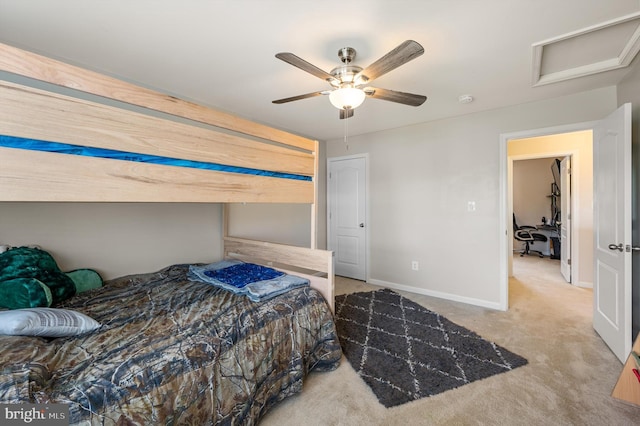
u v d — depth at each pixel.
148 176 1.33
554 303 3.24
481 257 3.19
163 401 1.09
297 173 2.17
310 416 1.53
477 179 3.20
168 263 2.72
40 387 0.91
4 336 1.12
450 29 1.64
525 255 6.31
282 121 3.53
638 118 2.05
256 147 1.85
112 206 2.34
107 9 1.48
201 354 1.28
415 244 3.70
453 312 2.98
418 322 2.72
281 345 1.67
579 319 2.78
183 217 2.84
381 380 1.83
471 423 1.46
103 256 2.29
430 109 3.05
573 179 3.97
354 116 3.31
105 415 0.95
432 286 3.56
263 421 1.50
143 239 2.54
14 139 0.96
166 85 2.46
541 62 2.08
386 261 3.99
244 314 1.64
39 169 1.02
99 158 1.17
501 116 3.02
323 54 1.92
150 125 1.33
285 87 2.50
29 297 1.56
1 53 0.94
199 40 1.78
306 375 1.83
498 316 2.87
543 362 2.01
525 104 2.87
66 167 1.08
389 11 1.49
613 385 1.74
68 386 0.97
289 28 1.65
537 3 1.42
